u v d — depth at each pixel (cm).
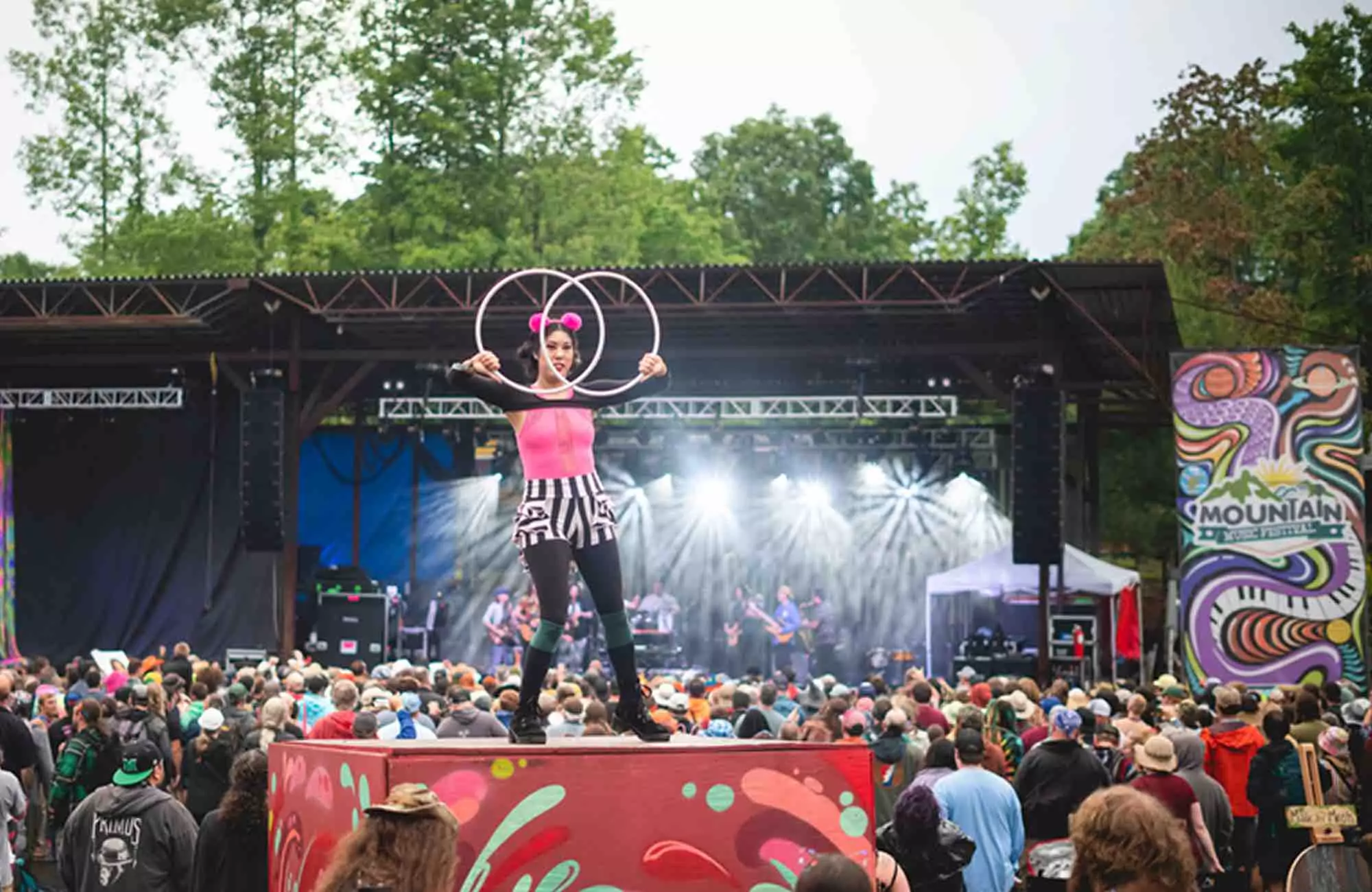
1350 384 2230
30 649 3216
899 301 2620
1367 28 3972
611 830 545
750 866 556
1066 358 3109
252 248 4591
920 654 3375
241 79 4703
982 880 919
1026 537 2545
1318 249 3847
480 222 4609
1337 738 1286
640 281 2731
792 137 6919
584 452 670
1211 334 3906
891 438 3406
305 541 3391
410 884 425
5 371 3209
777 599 3416
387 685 1509
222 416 3212
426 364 3098
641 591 3425
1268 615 2230
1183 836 409
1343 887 927
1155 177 4147
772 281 2738
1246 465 2247
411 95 4728
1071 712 1072
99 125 4738
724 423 3869
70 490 3238
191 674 1784
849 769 570
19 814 1059
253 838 814
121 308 2795
